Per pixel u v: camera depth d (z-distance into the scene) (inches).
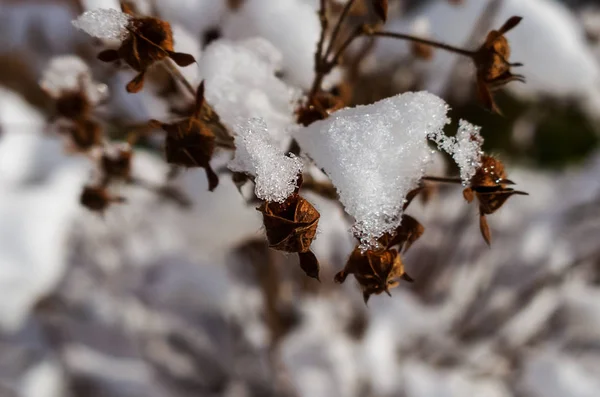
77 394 26.8
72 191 28.3
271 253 16.6
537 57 23.4
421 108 9.4
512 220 32.0
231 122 10.5
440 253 27.6
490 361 26.5
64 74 11.4
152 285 29.3
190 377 27.3
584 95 30.4
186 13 12.5
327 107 10.6
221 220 12.9
